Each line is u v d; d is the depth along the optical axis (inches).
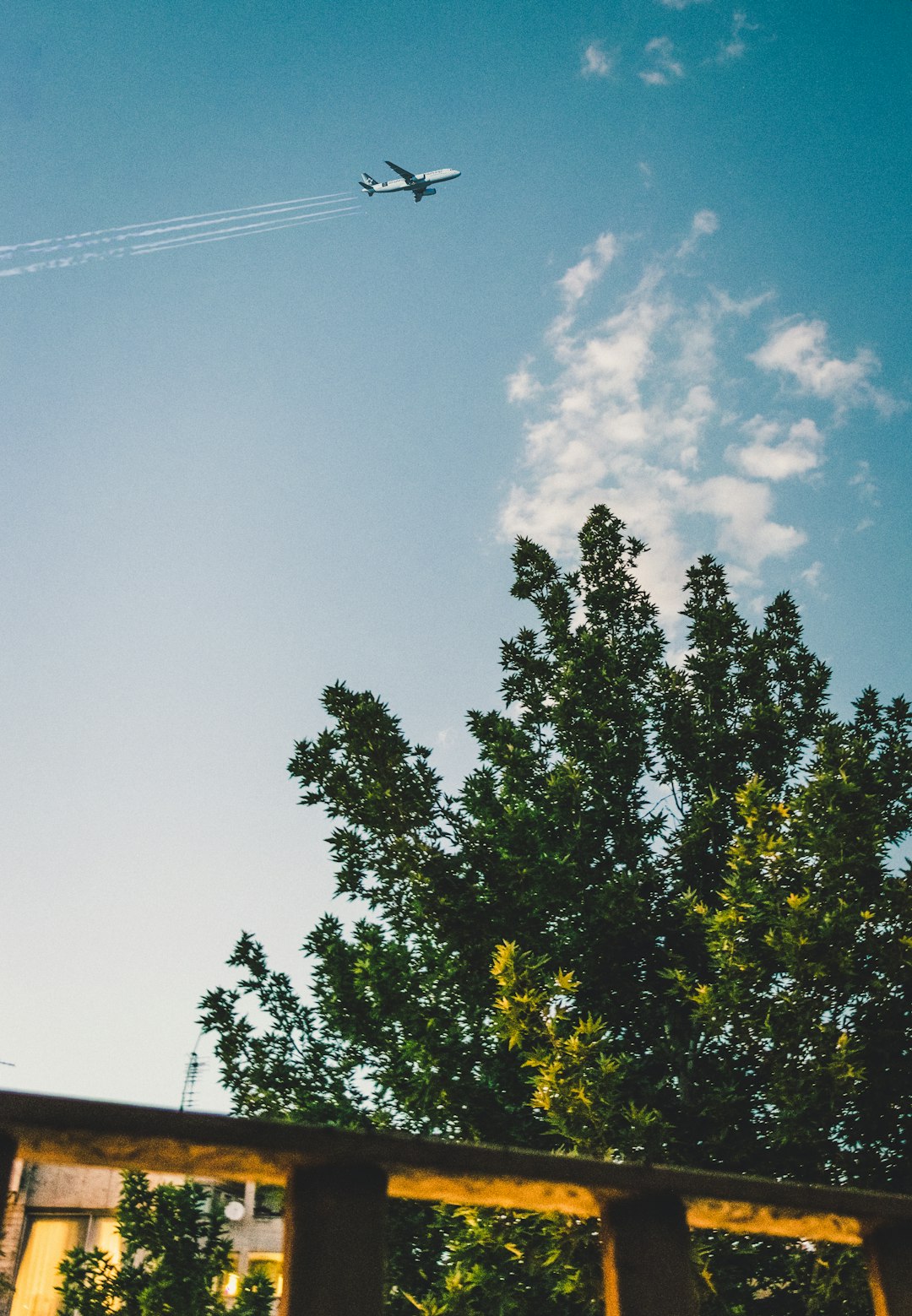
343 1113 245.9
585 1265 183.8
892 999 210.2
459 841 277.9
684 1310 38.1
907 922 209.9
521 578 364.5
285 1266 33.8
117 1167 33.6
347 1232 34.2
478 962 257.3
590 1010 254.5
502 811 293.1
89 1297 252.2
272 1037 265.3
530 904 261.3
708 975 255.1
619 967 253.4
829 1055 203.0
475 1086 238.2
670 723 303.1
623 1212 40.1
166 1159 33.8
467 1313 198.5
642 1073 245.0
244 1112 255.0
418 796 277.0
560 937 259.8
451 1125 243.1
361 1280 33.4
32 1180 590.6
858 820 224.1
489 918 259.9
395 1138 36.8
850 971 205.3
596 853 278.1
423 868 269.0
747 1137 216.2
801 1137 203.0
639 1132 193.6
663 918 260.1
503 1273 203.0
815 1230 45.0
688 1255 39.5
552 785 282.0
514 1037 208.2
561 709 316.8
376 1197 35.4
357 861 287.9
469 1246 200.4
